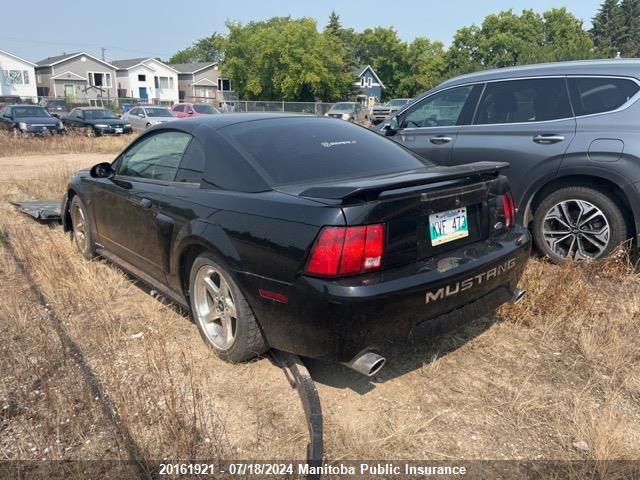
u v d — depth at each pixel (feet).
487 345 11.53
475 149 17.24
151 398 9.40
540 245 16.35
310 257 8.38
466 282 9.30
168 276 12.02
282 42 157.99
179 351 11.14
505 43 219.41
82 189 15.70
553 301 12.67
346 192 8.21
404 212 8.71
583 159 15.05
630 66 15.02
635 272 15.34
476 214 10.27
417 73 223.30
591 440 8.47
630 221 14.99
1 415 8.95
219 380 10.11
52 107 103.14
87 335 11.69
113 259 14.79
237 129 11.36
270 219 9.02
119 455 8.05
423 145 18.63
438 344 11.55
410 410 9.32
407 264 8.89
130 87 210.18
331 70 164.86
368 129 13.26
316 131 11.96
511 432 8.78
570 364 10.80
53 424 8.70
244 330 9.89
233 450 8.25
